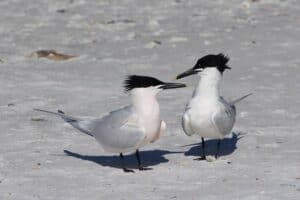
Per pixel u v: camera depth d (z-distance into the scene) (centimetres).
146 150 1202
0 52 1945
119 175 1065
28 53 1916
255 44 2008
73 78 1692
